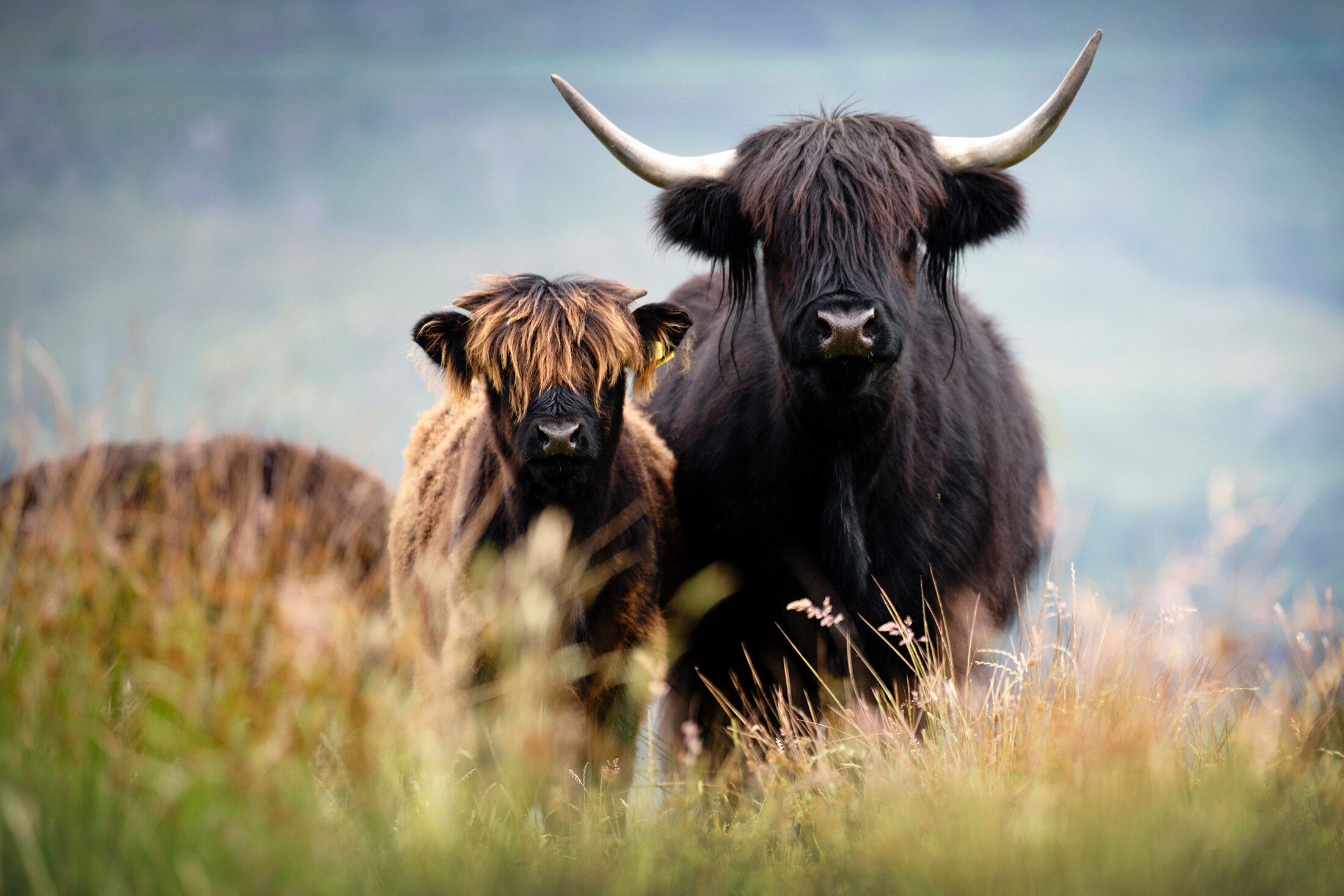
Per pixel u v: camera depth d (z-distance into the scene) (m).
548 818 13.56
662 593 18.22
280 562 15.91
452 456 18.28
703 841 12.36
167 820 10.24
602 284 16.62
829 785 13.43
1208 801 11.74
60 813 10.04
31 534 13.70
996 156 16.95
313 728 11.95
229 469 17.86
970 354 19.50
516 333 15.53
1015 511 19.94
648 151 17.70
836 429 16.02
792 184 15.82
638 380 17.09
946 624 17.56
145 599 13.17
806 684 17.48
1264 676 14.34
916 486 17.31
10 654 11.95
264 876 9.62
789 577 17.33
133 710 11.84
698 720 18.92
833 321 14.55
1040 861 10.20
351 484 21.02
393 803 11.65
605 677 16.08
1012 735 13.66
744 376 18.02
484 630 15.59
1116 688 13.49
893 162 15.98
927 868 10.43
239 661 12.35
